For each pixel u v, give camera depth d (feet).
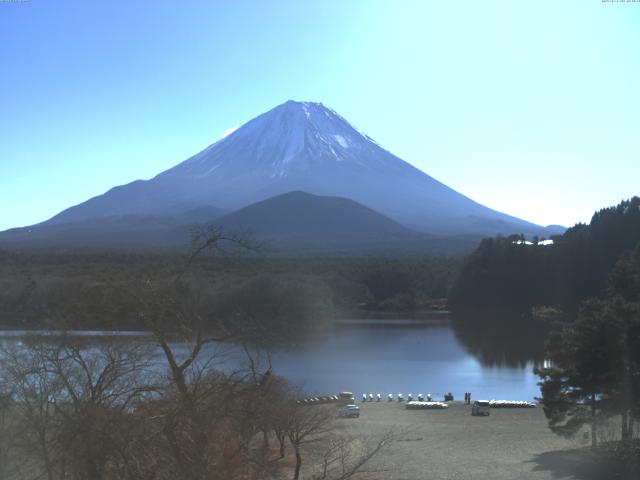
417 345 282.77
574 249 392.68
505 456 93.71
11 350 44.32
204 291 60.75
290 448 82.64
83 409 41.86
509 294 423.23
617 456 83.20
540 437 111.75
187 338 50.31
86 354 46.98
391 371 219.20
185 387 44.93
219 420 46.70
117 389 45.47
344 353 248.93
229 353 53.88
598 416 88.53
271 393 59.26
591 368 87.10
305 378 193.77
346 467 72.13
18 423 42.16
